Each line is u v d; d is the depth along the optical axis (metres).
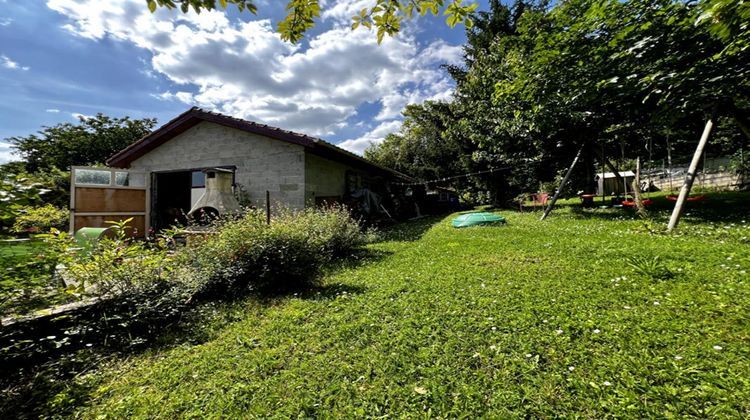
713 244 4.55
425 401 1.74
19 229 2.04
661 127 9.73
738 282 3.04
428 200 18.97
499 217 9.95
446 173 20.91
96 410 1.84
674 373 1.80
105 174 7.94
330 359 2.23
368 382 1.95
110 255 3.00
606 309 2.70
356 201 10.48
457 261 4.88
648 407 1.57
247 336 2.70
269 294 3.83
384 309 3.06
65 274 2.75
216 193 7.20
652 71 6.93
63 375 2.21
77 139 24.58
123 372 2.24
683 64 6.64
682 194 6.15
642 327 2.33
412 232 9.47
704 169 16.72
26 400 1.94
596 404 1.62
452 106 19.25
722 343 2.05
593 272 3.74
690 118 9.16
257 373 2.11
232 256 3.97
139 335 2.77
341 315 3.00
